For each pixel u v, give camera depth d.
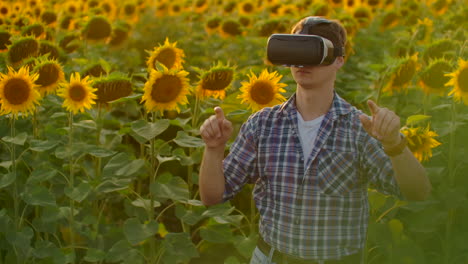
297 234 2.10
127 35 7.19
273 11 8.41
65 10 8.55
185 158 3.56
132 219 3.18
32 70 3.66
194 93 3.59
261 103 3.09
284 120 2.18
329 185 2.07
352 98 4.56
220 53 7.24
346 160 2.07
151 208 3.34
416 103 3.87
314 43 1.94
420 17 7.98
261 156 2.19
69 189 3.36
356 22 6.88
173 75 3.09
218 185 2.20
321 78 2.04
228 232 3.53
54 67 3.59
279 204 2.15
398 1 8.93
